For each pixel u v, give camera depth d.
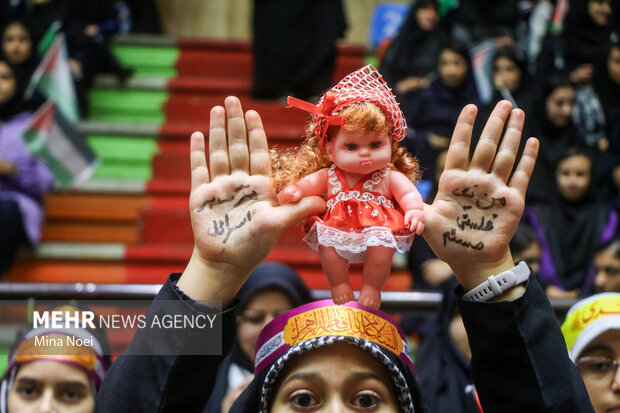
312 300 2.91
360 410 1.66
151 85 6.27
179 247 4.99
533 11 6.61
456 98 5.33
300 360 1.69
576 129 5.46
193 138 1.58
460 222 1.58
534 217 4.62
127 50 6.72
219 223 1.55
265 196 1.56
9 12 6.02
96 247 4.89
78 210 5.17
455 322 2.81
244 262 1.55
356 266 4.50
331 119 1.53
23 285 2.30
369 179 1.57
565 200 4.84
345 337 1.67
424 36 6.02
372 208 1.54
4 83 5.16
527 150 1.59
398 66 5.92
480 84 5.57
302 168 1.60
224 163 1.57
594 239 4.65
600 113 5.58
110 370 1.60
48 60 5.41
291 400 1.67
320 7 6.14
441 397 2.71
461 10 6.36
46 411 2.04
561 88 5.24
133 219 5.16
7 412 2.08
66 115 5.30
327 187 1.58
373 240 1.49
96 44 6.14
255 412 1.76
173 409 1.54
